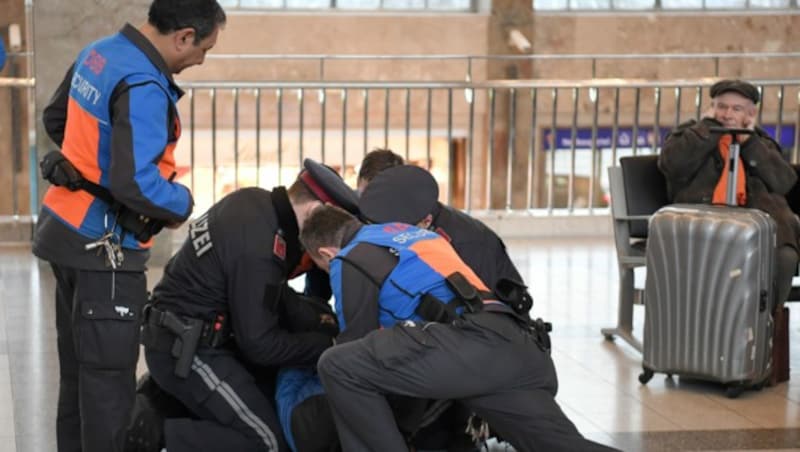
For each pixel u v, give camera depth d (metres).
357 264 3.27
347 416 3.22
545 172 13.08
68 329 3.54
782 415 4.36
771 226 4.47
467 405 3.29
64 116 3.44
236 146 7.82
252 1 13.27
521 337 3.22
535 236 8.08
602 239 7.99
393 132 13.55
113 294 3.32
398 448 3.20
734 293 4.44
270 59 13.16
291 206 3.56
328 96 13.27
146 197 3.18
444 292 3.23
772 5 13.96
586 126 13.07
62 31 6.48
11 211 8.62
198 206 8.50
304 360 3.58
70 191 3.28
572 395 4.57
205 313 3.57
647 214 5.22
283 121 13.24
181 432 3.54
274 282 3.52
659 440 4.09
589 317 5.83
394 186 3.56
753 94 4.90
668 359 4.60
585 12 13.64
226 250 3.50
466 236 3.72
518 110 12.98
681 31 13.77
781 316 4.71
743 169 4.89
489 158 8.58
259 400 3.58
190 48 3.29
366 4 13.52
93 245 3.27
